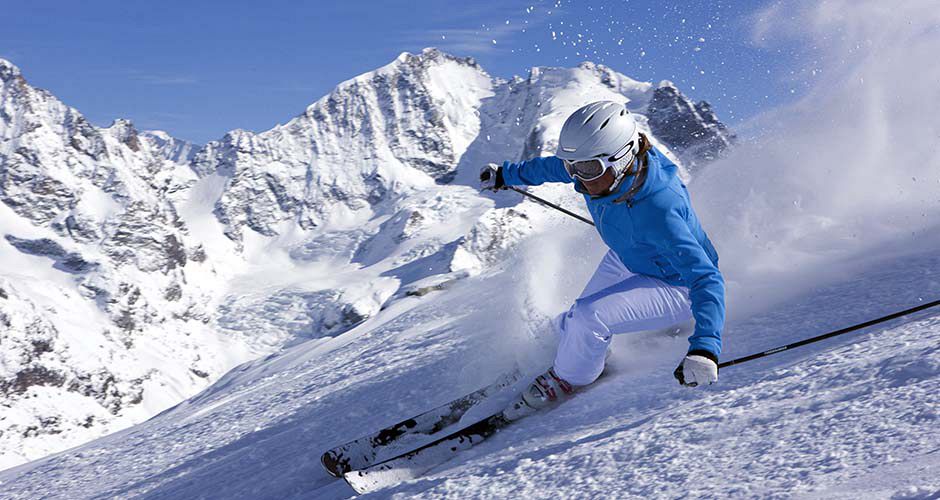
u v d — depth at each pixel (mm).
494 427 2885
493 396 3309
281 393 8000
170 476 5414
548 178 3227
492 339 4543
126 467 7168
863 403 1805
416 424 3193
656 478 1811
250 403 8125
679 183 2549
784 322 3072
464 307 9117
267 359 20188
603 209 2617
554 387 2883
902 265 3420
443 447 2820
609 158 2398
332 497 2889
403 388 4609
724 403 2182
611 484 1878
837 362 2229
